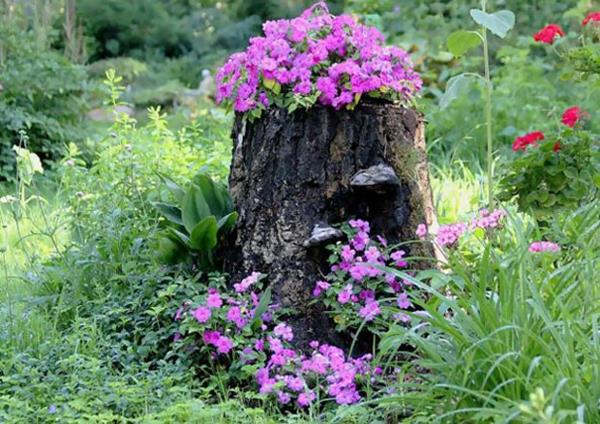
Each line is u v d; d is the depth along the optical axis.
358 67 5.51
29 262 6.98
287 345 5.38
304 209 5.57
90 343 5.50
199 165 7.74
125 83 16.45
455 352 4.60
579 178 5.92
